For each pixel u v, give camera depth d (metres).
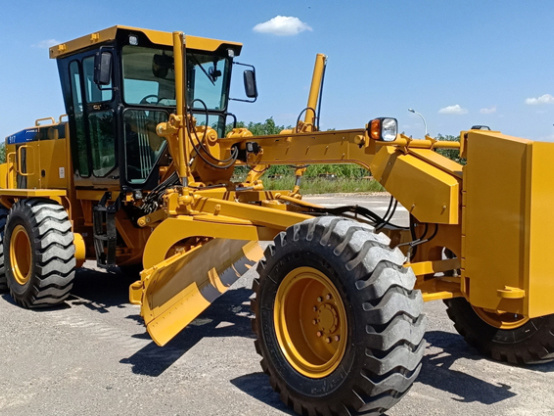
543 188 3.25
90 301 6.49
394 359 3.08
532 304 3.25
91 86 6.27
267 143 5.07
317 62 5.66
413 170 3.76
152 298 4.45
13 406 3.66
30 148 7.62
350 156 4.27
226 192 5.30
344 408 3.24
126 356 4.60
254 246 6.18
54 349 4.76
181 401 3.73
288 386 3.54
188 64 6.33
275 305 3.69
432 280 4.08
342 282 3.24
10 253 6.43
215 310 6.01
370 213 4.76
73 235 6.20
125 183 6.03
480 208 3.44
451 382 4.05
